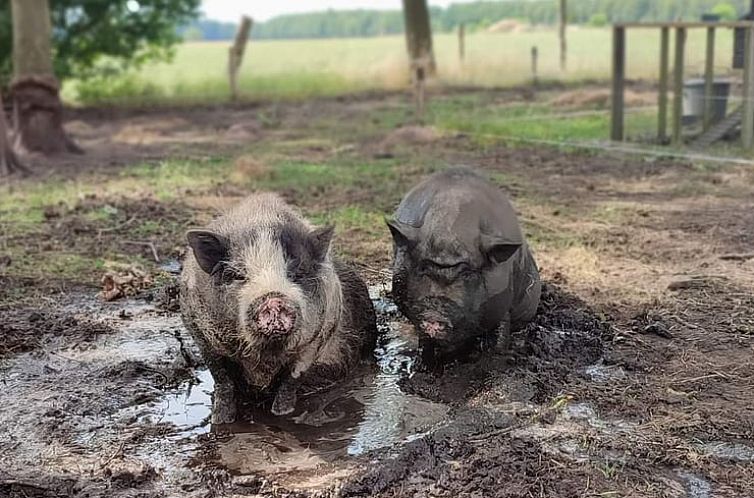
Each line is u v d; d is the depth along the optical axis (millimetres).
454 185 6223
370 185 12789
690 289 7887
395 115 22047
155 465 5016
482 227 5926
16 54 16250
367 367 6355
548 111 21562
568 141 16578
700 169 13672
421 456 4969
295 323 4805
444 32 61656
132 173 14133
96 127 21734
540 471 4793
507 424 5344
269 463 5012
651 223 10398
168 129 20797
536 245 9375
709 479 4746
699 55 16578
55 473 4945
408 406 5699
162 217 10938
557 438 5195
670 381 5988
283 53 46219
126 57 27375
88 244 9719
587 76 30734
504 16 56875
